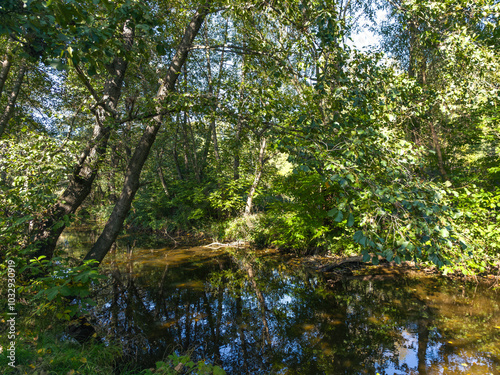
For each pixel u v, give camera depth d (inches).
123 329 198.8
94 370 123.0
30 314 155.6
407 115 192.4
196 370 130.1
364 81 148.3
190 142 733.9
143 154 222.8
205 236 577.6
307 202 366.3
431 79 346.9
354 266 339.9
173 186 692.1
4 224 158.9
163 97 199.3
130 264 387.2
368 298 249.8
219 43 224.8
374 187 109.5
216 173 611.8
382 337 185.3
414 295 250.7
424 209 98.1
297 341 185.2
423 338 181.5
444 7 187.0
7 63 223.6
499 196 236.8
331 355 168.7
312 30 144.3
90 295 266.2
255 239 486.6
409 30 347.6
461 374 145.1
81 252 432.8
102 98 220.2
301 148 121.0
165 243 545.3
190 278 323.6
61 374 111.9
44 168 173.6
